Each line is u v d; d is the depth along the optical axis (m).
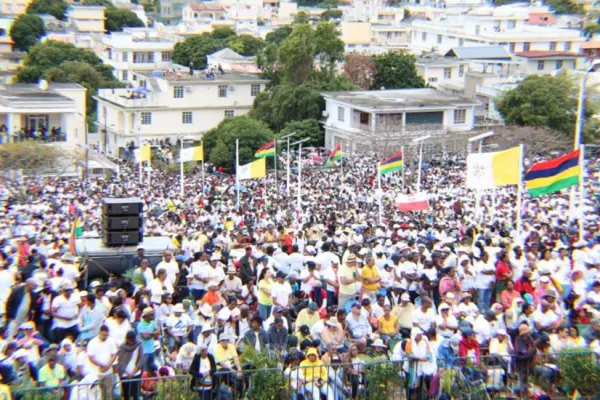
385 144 100.62
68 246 37.47
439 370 27.56
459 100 119.50
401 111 114.56
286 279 33.62
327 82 130.12
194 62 173.50
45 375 25.05
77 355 26.27
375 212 61.97
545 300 31.66
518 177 45.56
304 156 111.19
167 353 29.25
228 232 43.38
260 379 26.05
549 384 28.39
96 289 30.58
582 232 43.34
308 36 131.62
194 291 33.50
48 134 112.00
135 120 125.75
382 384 27.02
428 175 87.56
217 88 129.38
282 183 85.62
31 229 50.12
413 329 28.52
